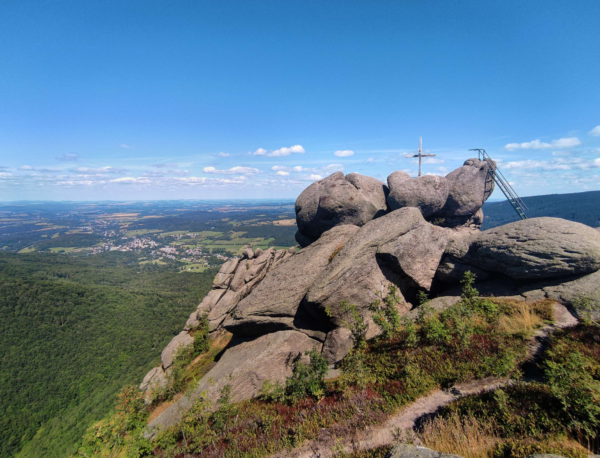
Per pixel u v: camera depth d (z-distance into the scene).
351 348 14.59
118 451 14.13
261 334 18.52
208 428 11.97
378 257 16.95
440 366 11.33
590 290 13.86
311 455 8.97
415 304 18.73
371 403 10.30
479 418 8.10
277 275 18.72
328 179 24.75
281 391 13.14
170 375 21.70
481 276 17.91
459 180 23.75
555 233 15.42
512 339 11.77
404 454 6.58
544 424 7.31
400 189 21.83
